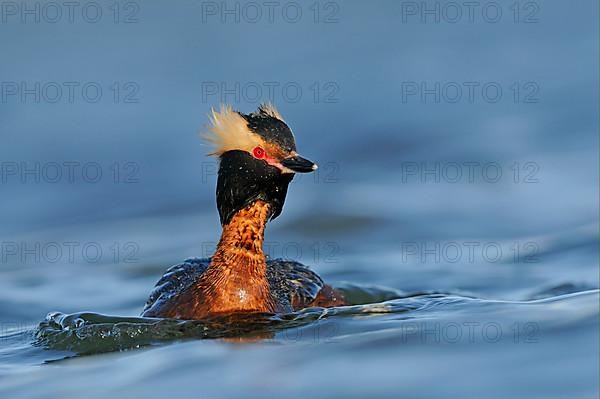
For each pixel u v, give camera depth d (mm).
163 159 22547
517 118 24562
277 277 14406
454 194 20547
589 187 20406
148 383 10445
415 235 18594
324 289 14656
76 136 23328
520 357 10227
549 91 26062
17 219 20406
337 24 29625
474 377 9797
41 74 25719
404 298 13906
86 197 21141
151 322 12828
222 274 13227
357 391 9672
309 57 27562
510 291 15031
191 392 10039
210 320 12828
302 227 19266
